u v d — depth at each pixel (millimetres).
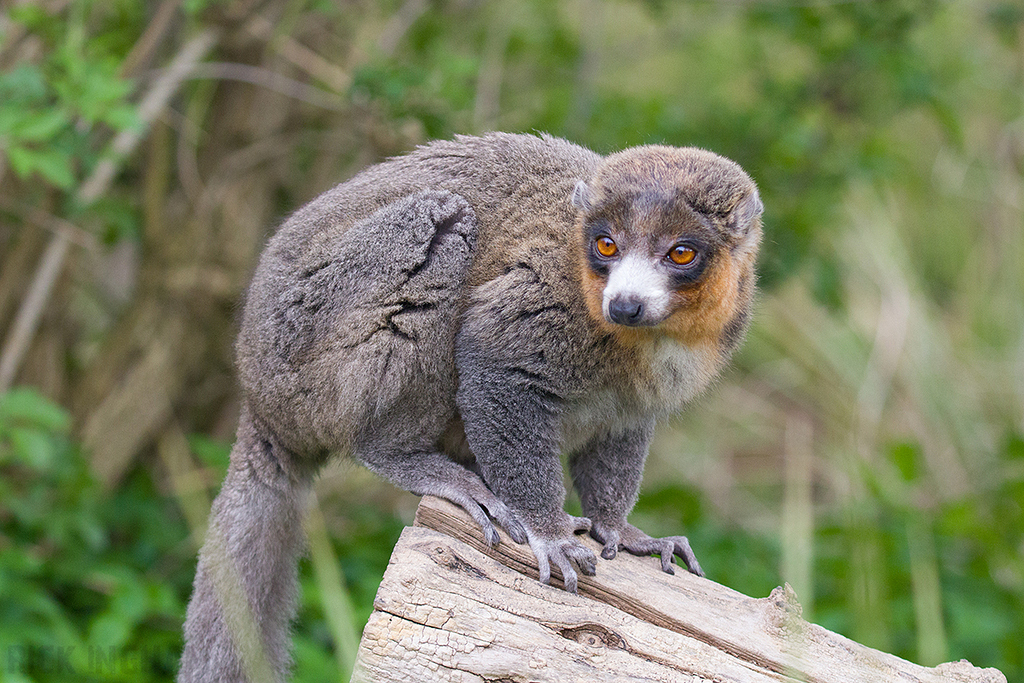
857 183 14773
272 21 13266
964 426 14547
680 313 7730
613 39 17219
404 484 8117
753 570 12727
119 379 13609
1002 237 17094
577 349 7820
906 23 13555
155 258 13430
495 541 7336
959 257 17281
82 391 13508
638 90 16625
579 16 16094
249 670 8320
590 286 7688
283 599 9062
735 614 6957
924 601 11195
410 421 8273
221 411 14422
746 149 14000
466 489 7715
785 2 13773
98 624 10500
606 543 7859
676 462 15938
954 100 16078
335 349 8141
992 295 16688
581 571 7281
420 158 8797
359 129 13453
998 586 12234
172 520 13508
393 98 12070
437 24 14180
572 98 14508
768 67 15109
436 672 6496
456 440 8836
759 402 16625
